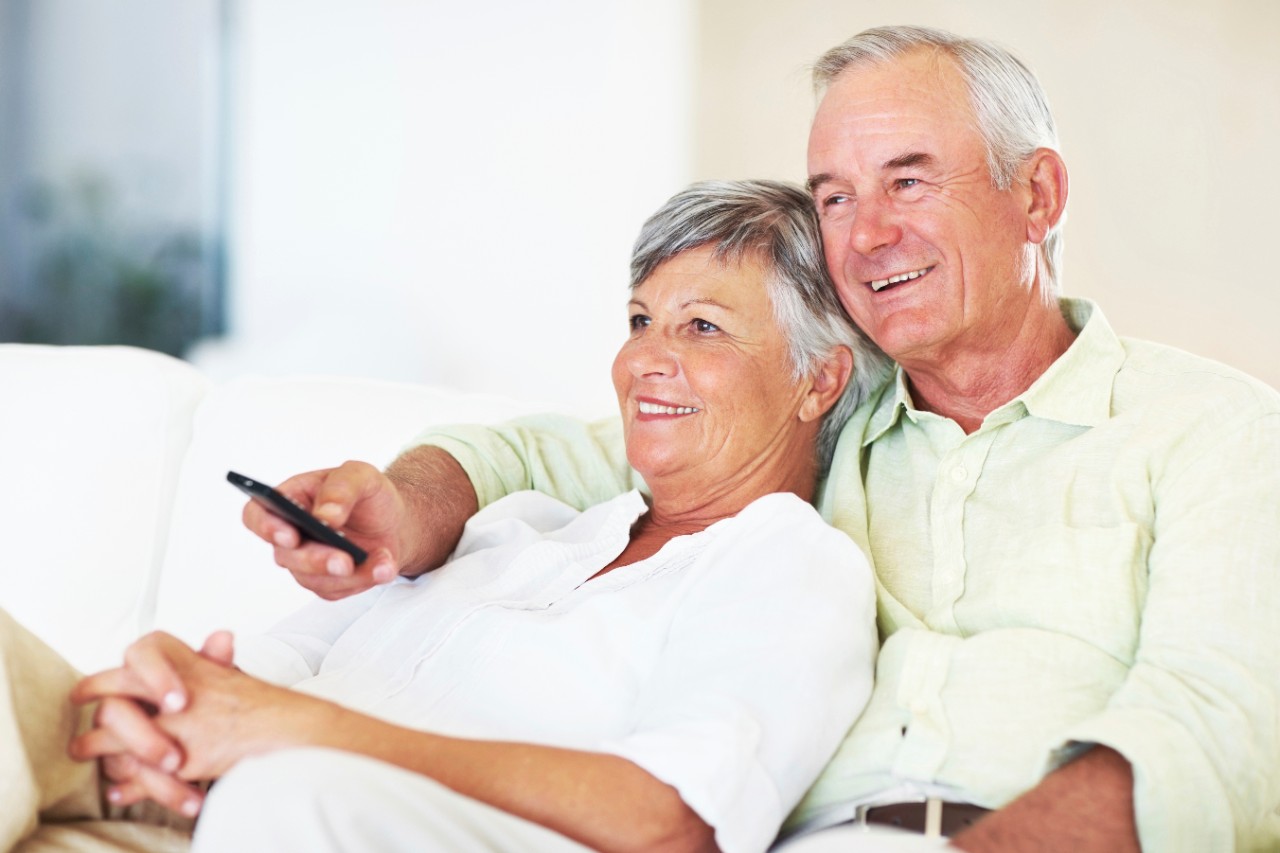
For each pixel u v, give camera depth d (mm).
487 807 1019
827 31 4141
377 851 952
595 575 1473
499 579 1467
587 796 1065
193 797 1133
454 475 1638
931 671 1259
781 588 1244
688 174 4461
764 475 1521
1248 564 1234
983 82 1477
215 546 1794
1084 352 1453
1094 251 3664
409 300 4914
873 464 1565
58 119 5012
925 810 1196
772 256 1502
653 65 4477
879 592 1413
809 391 1546
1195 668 1188
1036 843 1071
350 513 1449
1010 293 1489
